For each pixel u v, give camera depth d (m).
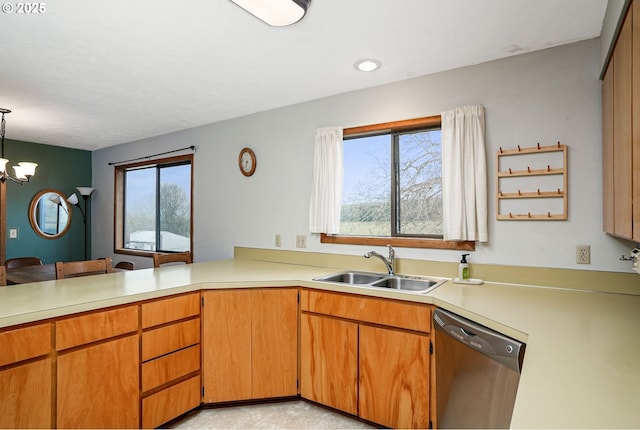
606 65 1.76
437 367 1.90
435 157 2.62
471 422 1.64
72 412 1.75
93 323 1.83
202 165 3.90
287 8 1.64
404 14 1.77
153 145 4.39
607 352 1.17
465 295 1.96
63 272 2.55
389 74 2.52
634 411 0.80
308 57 2.25
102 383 1.87
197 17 1.78
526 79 2.19
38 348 1.64
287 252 3.24
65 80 2.59
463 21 1.84
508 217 2.23
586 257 2.03
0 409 1.54
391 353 2.06
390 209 2.81
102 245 5.05
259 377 2.40
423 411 1.95
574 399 0.86
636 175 1.23
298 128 3.17
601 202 1.99
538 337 1.32
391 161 2.79
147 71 2.44
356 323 2.19
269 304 2.41
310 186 3.10
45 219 4.77
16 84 2.65
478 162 2.28
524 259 2.20
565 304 1.77
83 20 1.80
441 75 2.48
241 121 3.56
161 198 4.48
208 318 2.35
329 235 3.00
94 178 5.20
